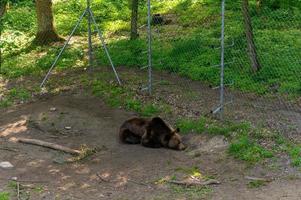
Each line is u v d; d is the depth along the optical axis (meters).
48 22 18.86
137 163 9.61
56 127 11.60
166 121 11.45
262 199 7.98
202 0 22.86
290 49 15.25
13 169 9.48
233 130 10.43
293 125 10.70
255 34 16.80
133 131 10.55
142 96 12.98
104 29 20.44
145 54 16.11
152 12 22.53
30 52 17.95
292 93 12.62
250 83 13.33
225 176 8.86
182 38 17.45
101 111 12.40
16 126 11.71
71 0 24.52
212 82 13.73
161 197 8.28
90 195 8.45
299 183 8.40
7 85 14.65
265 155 9.30
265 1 20.14
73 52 17.14
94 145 10.55
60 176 9.20
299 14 18.61
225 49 15.43
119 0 24.27
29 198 8.34
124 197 8.35
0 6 16.55
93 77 14.71
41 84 14.30
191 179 8.81
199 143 10.30
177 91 13.23
